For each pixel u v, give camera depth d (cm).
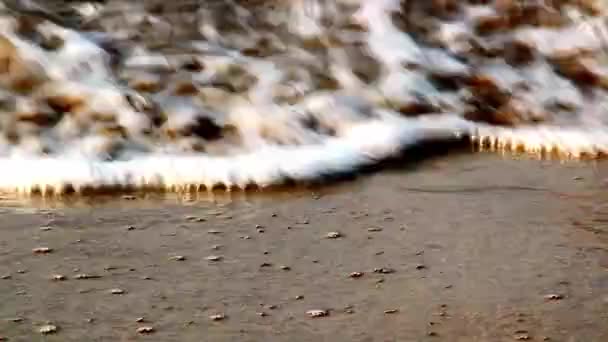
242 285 544
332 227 621
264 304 523
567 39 877
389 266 568
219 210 644
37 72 763
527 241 602
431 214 641
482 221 630
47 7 830
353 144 740
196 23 839
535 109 810
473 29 872
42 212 634
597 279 554
